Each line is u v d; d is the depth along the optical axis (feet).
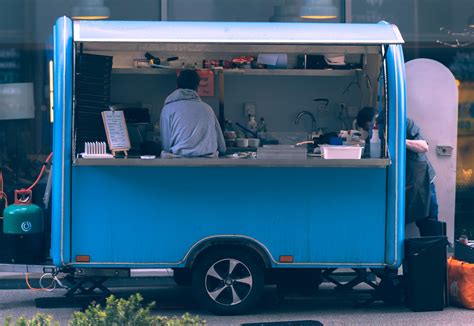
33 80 37.60
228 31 28.55
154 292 34.50
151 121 36.11
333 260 29.86
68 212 29.19
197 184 29.50
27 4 37.45
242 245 29.86
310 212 29.71
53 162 29.17
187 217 29.53
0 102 37.60
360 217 29.76
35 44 37.52
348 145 31.94
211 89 36.19
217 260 29.89
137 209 29.43
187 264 29.66
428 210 31.86
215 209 29.53
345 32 28.76
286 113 37.11
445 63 38.55
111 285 34.40
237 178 29.53
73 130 28.96
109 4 37.60
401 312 30.60
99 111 30.01
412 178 31.60
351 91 37.01
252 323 28.71
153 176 29.40
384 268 30.71
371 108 32.91
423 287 30.42
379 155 30.12
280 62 35.76
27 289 35.50
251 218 29.63
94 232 29.37
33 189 37.45
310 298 32.19
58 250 29.19
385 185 29.73
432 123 34.63
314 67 35.96
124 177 29.32
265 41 28.04
